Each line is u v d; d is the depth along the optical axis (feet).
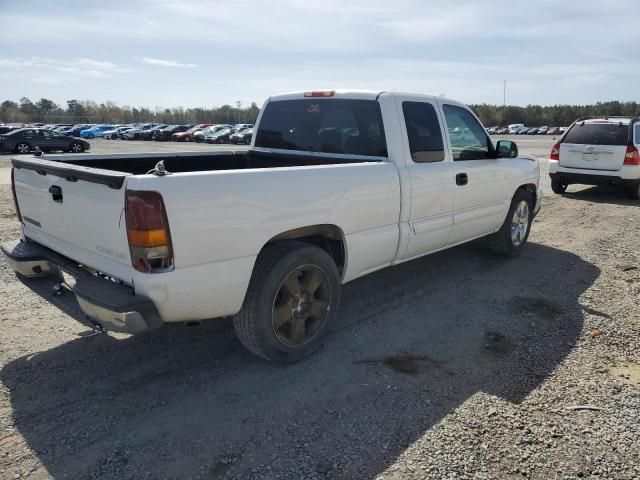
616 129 35.06
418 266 19.65
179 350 12.62
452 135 16.42
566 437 9.35
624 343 13.20
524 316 14.90
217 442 9.07
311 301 12.14
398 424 9.66
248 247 10.42
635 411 10.19
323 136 15.79
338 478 8.22
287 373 11.55
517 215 20.65
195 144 127.34
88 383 11.01
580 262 20.42
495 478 8.27
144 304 9.27
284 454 8.78
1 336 13.08
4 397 10.39
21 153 85.76
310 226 12.01
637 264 20.15
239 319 11.23
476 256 21.11
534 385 11.12
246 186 10.26
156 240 9.14
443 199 15.72
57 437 9.15
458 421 9.77
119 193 9.32
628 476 8.36
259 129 17.72
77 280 10.44
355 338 13.38
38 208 12.17
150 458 8.63
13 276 17.69
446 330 13.92
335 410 10.09
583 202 34.96
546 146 110.52
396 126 14.34
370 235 13.39
